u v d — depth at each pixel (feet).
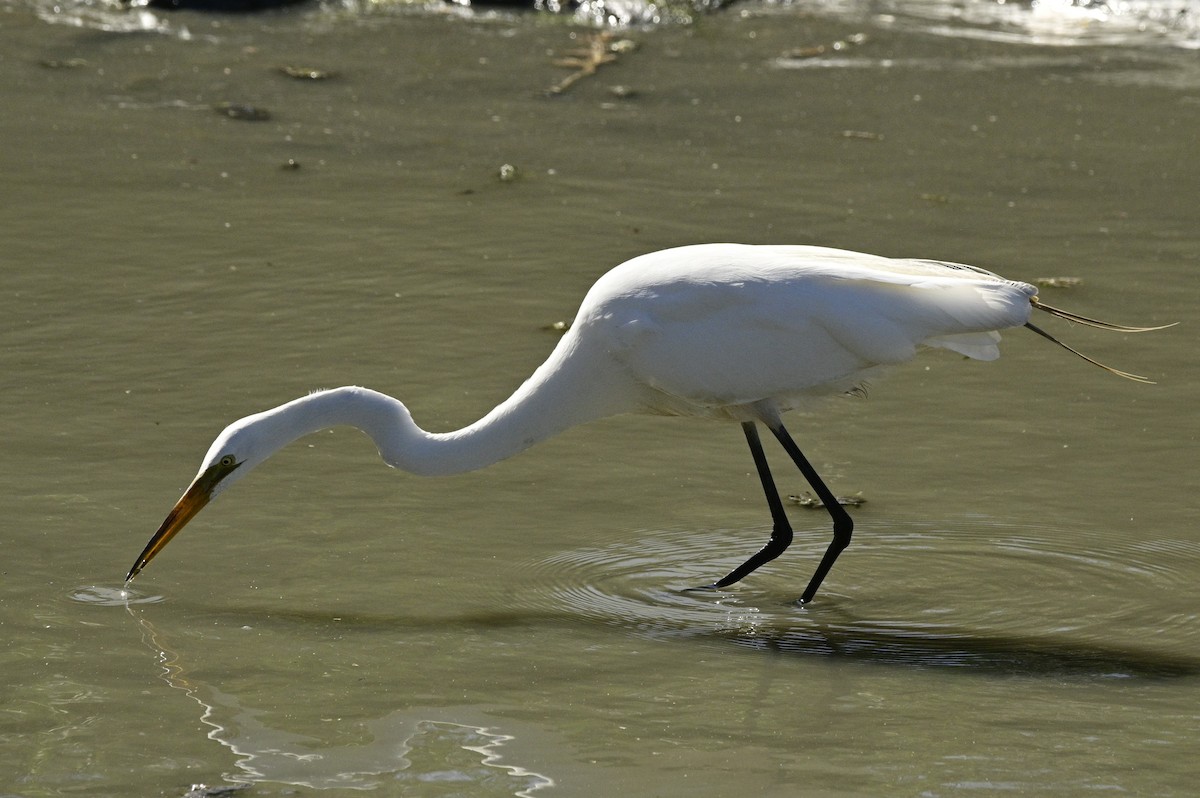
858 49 74.02
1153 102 67.36
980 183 58.34
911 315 31.19
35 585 30.91
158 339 44.45
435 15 77.10
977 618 30.91
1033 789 23.61
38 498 34.86
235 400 40.68
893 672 28.30
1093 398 41.96
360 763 24.34
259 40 72.54
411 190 56.75
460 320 46.37
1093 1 80.74
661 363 32.04
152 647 28.53
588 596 31.55
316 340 44.70
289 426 31.60
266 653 28.43
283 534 33.91
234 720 25.75
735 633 30.09
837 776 24.06
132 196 55.21
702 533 34.86
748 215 54.75
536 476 37.45
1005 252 51.72
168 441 38.14
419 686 27.22
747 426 33.47
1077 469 37.73
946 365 44.42
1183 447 38.83
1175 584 32.04
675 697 27.02
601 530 34.78
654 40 74.74
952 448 39.11
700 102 66.85
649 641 29.58
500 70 69.92
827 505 32.14
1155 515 35.27
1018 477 37.40
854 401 41.98
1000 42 75.61
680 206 55.62
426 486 36.65
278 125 62.64
